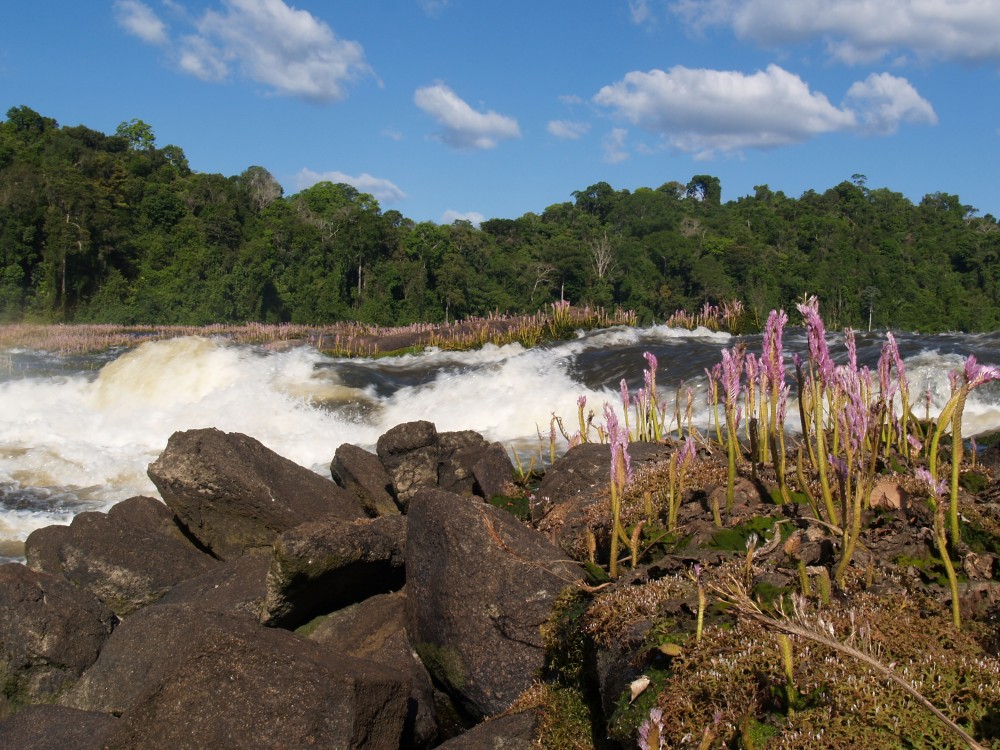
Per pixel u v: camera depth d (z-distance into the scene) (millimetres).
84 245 61000
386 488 7531
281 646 4125
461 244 81250
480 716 4449
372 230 72688
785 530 3926
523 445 10953
